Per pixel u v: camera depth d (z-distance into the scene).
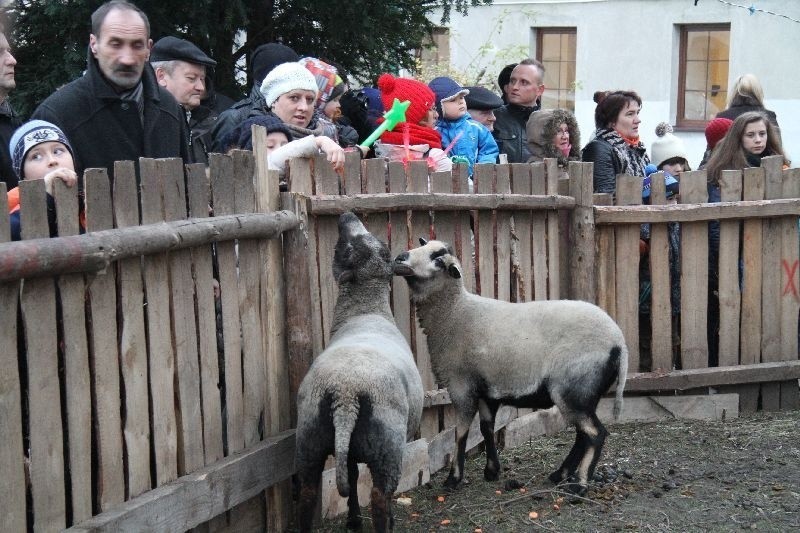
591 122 18.50
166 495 4.29
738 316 8.03
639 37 17.91
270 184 5.20
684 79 17.91
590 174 7.48
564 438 7.35
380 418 4.52
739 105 10.34
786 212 7.93
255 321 5.11
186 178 4.65
